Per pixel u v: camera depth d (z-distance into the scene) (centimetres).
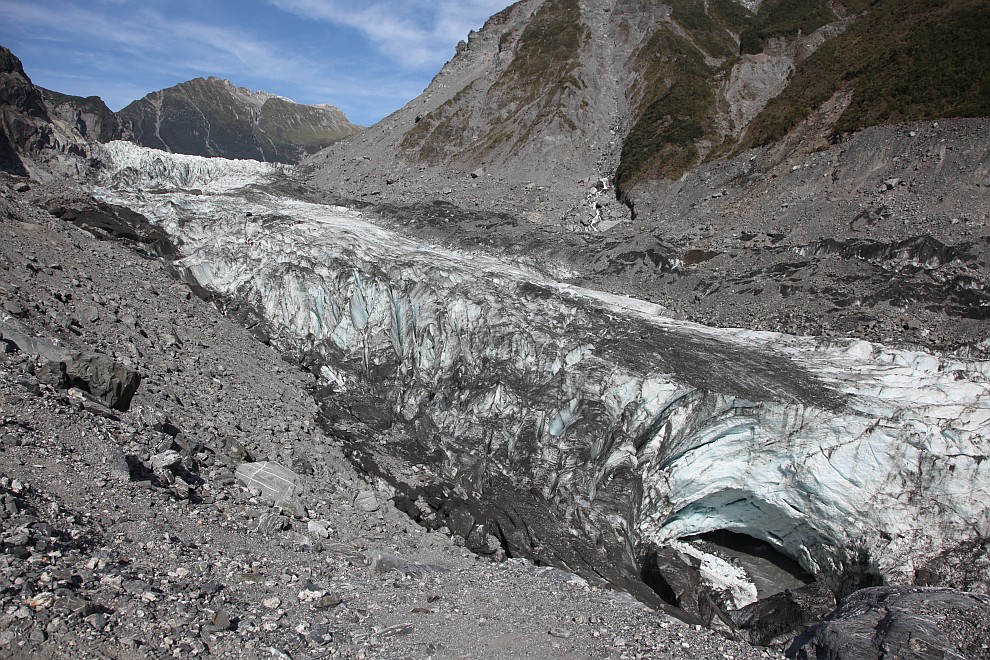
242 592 1032
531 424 2288
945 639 1102
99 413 1410
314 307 2844
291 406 2231
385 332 2762
